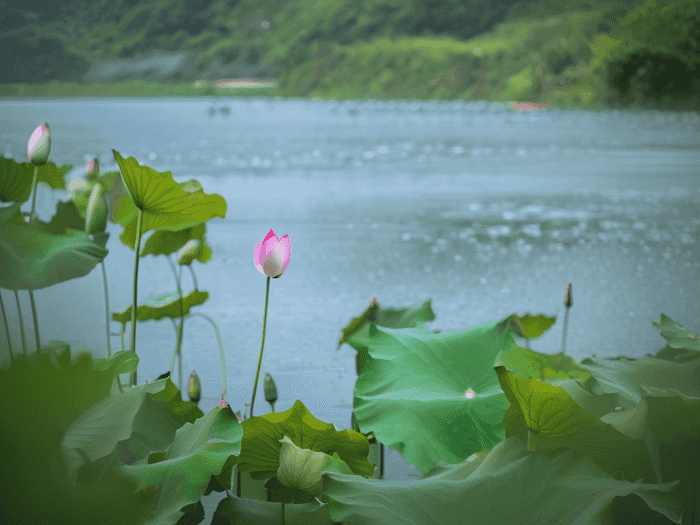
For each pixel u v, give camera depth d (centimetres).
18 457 322
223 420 346
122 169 363
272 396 393
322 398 465
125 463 346
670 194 1313
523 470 340
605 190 1353
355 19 11394
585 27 7681
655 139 2398
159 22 11888
